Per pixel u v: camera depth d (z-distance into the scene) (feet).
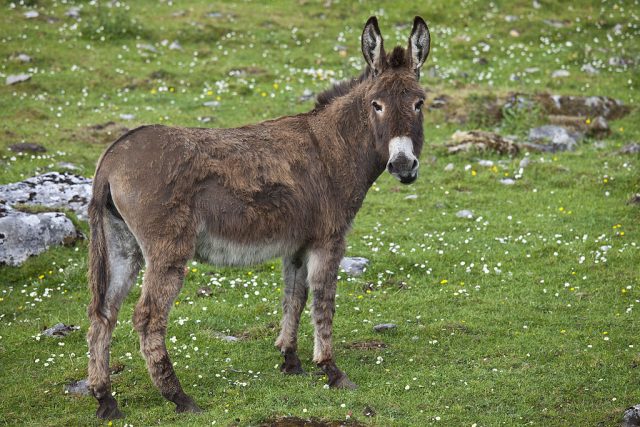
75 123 99.25
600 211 78.69
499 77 119.75
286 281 48.78
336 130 47.24
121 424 42.16
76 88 111.45
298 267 48.55
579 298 60.44
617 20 140.97
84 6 139.74
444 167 92.17
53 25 131.23
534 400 44.57
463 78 118.83
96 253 41.86
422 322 57.36
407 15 143.43
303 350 53.01
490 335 54.29
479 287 63.52
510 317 57.41
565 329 55.01
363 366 49.60
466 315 58.13
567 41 133.69
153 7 143.02
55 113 102.47
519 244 72.23
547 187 86.02
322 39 133.69
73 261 66.90
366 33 46.39
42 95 107.76
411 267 67.92
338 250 46.65
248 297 62.28
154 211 41.88
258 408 42.78
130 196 41.96
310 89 113.19
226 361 50.39
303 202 45.47
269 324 56.80
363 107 46.96
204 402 44.68
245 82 115.34
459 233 75.31
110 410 42.96
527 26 138.21
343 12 145.28
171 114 103.35
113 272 43.45
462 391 45.60
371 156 47.01
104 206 42.32
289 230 45.50
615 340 52.54
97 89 111.65
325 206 46.03
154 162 42.45
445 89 112.78
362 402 43.70
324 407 42.73
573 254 69.10
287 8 146.51
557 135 98.43
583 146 97.55
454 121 104.73
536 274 65.82
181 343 53.62
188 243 42.57
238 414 42.04
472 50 129.29
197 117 102.32
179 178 42.55
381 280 65.21
